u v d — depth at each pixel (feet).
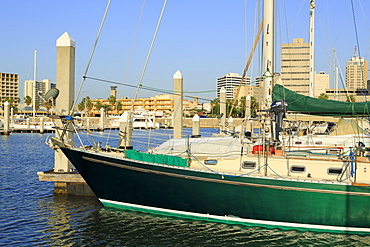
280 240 42.68
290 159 46.50
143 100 459.73
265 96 51.67
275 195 45.19
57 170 63.62
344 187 43.57
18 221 47.80
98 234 43.50
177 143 53.06
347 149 50.11
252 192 45.68
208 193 47.11
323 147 50.70
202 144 50.88
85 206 54.65
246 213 46.52
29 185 69.46
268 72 50.90
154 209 50.16
